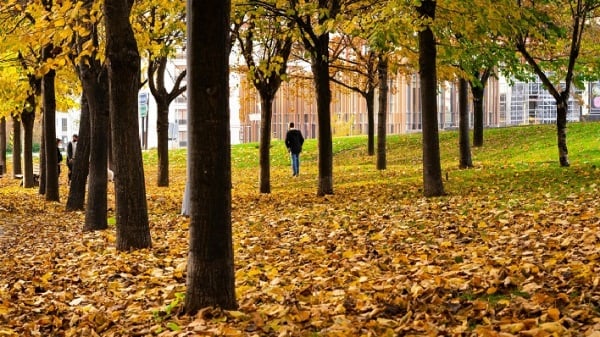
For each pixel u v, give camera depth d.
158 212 18.70
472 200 14.85
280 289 7.79
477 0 15.27
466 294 6.82
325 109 19.17
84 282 9.51
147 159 49.22
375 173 27.09
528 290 6.62
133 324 6.93
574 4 21.95
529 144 31.80
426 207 14.32
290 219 14.48
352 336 5.70
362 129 69.62
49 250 12.85
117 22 11.62
